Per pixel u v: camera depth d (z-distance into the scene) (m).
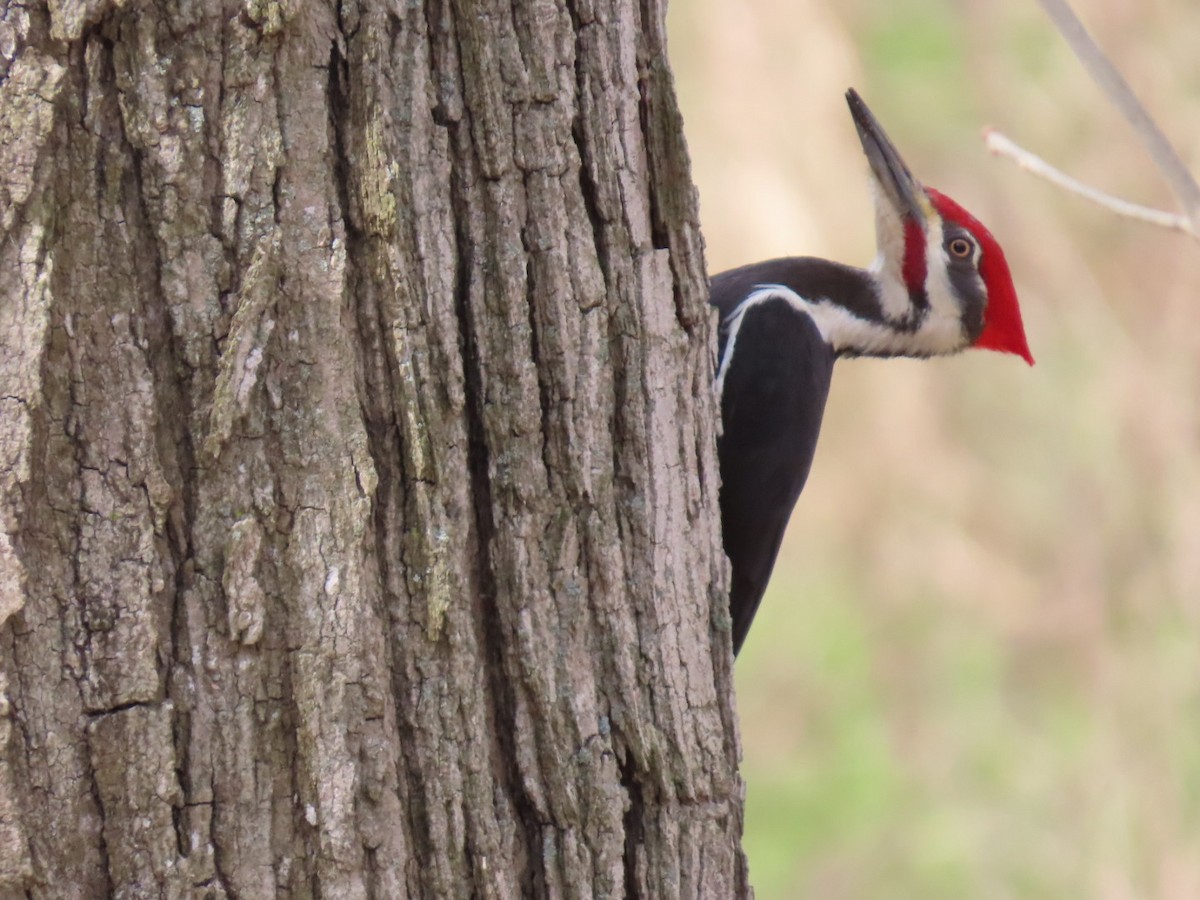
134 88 4.87
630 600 5.68
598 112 5.67
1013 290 10.88
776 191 20.88
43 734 4.80
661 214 5.90
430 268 5.29
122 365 4.88
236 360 4.95
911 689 20.39
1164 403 20.50
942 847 19.09
